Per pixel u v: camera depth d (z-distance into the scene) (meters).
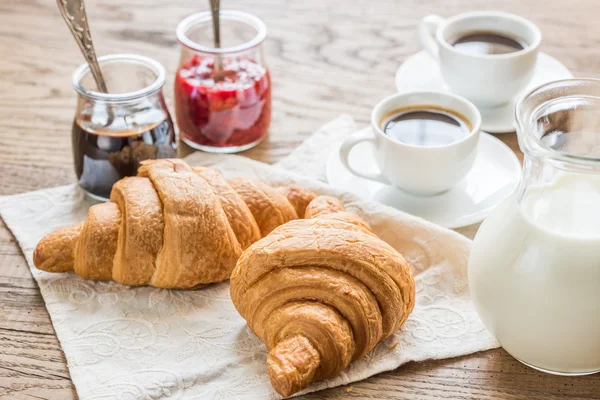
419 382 0.81
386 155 0.92
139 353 0.83
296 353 0.79
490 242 0.80
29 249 0.90
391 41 1.11
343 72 1.07
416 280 0.87
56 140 1.00
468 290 0.86
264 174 0.94
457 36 1.04
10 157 0.98
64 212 0.93
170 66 1.08
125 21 1.13
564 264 0.77
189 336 0.84
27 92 1.05
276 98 1.04
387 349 0.83
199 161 0.97
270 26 1.13
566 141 0.78
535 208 0.78
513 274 0.78
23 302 0.86
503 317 0.79
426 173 0.92
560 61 1.06
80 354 0.82
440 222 0.91
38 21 1.13
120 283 0.87
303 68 1.08
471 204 0.93
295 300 0.81
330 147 0.99
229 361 0.82
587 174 0.76
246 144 0.99
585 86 0.78
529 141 0.75
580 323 0.77
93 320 0.85
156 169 0.88
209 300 0.86
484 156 0.97
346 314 0.80
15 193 0.95
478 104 1.02
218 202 0.87
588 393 0.80
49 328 0.85
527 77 1.00
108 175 0.93
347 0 1.17
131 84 0.95
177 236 0.85
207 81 0.97
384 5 1.16
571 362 0.79
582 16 1.13
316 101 1.04
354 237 0.82
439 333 0.84
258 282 0.82
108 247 0.86
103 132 0.92
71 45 1.10
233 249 0.86
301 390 0.80
